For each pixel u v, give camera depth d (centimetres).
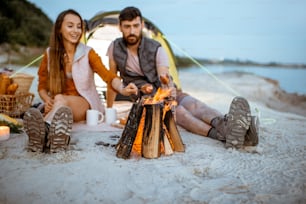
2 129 341
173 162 289
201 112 378
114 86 379
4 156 296
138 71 410
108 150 318
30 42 1501
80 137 354
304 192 238
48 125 314
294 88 1179
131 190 238
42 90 405
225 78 1150
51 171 266
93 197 228
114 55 409
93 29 550
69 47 390
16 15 1590
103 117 414
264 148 333
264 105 792
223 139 346
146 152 297
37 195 230
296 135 391
